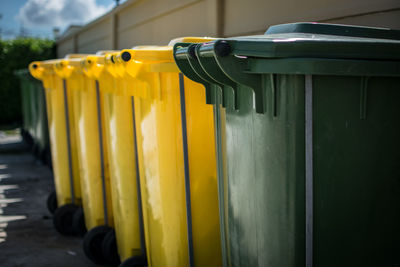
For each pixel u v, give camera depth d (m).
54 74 4.77
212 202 2.84
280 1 4.59
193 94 2.72
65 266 4.11
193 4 6.74
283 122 1.83
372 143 1.88
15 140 13.37
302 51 1.71
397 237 1.98
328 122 1.81
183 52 2.23
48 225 5.33
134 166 3.37
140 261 3.42
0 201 6.54
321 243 1.89
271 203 1.95
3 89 16.84
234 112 2.19
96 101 4.00
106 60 3.00
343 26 2.15
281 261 1.94
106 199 4.06
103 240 3.94
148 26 8.98
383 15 3.30
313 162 1.82
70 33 16.14
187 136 2.74
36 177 8.23
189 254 2.83
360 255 1.95
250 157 2.07
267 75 1.87
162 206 2.84
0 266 4.13
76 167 4.87
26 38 17.69
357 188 1.89
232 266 2.38
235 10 5.57
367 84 1.82
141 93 2.89
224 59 1.85
